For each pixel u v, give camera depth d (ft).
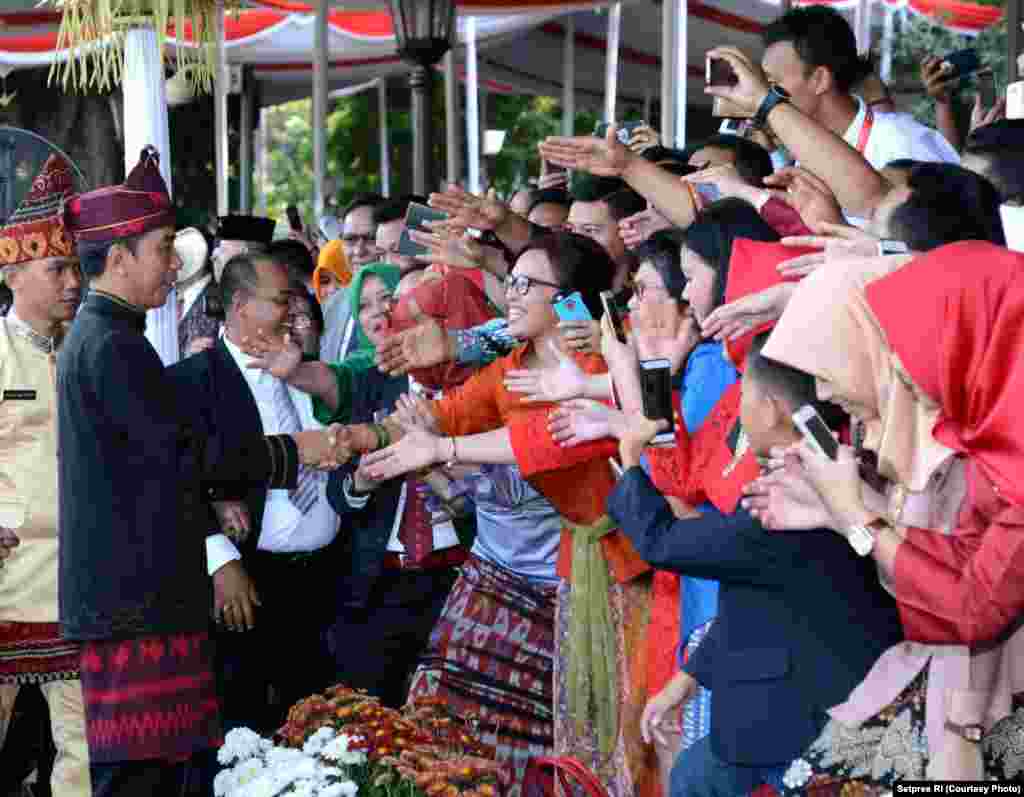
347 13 50.24
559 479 14.65
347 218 24.57
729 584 10.82
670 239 13.78
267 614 17.93
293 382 17.21
